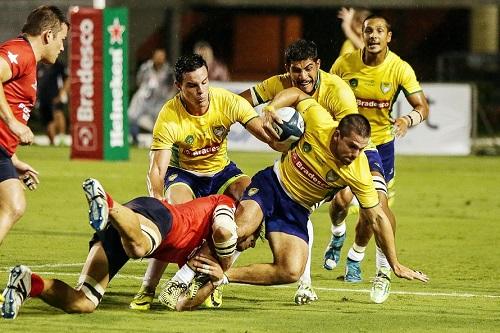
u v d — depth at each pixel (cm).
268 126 2075
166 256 1911
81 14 5300
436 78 7700
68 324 1797
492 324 1911
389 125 2620
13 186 1884
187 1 7469
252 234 2038
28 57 1906
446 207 4000
